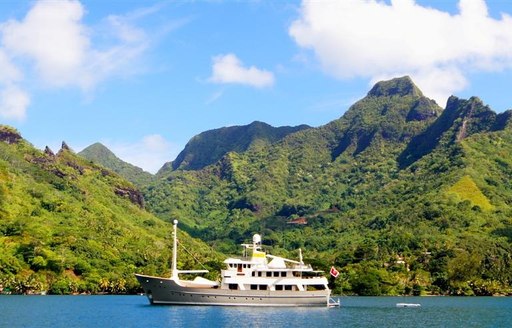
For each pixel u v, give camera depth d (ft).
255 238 482.69
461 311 556.92
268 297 472.03
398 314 506.89
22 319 420.77
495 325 426.10
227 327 369.09
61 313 465.06
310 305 483.10
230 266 473.67
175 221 483.92
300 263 484.74
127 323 391.86
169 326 374.43
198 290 471.21
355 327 385.91
